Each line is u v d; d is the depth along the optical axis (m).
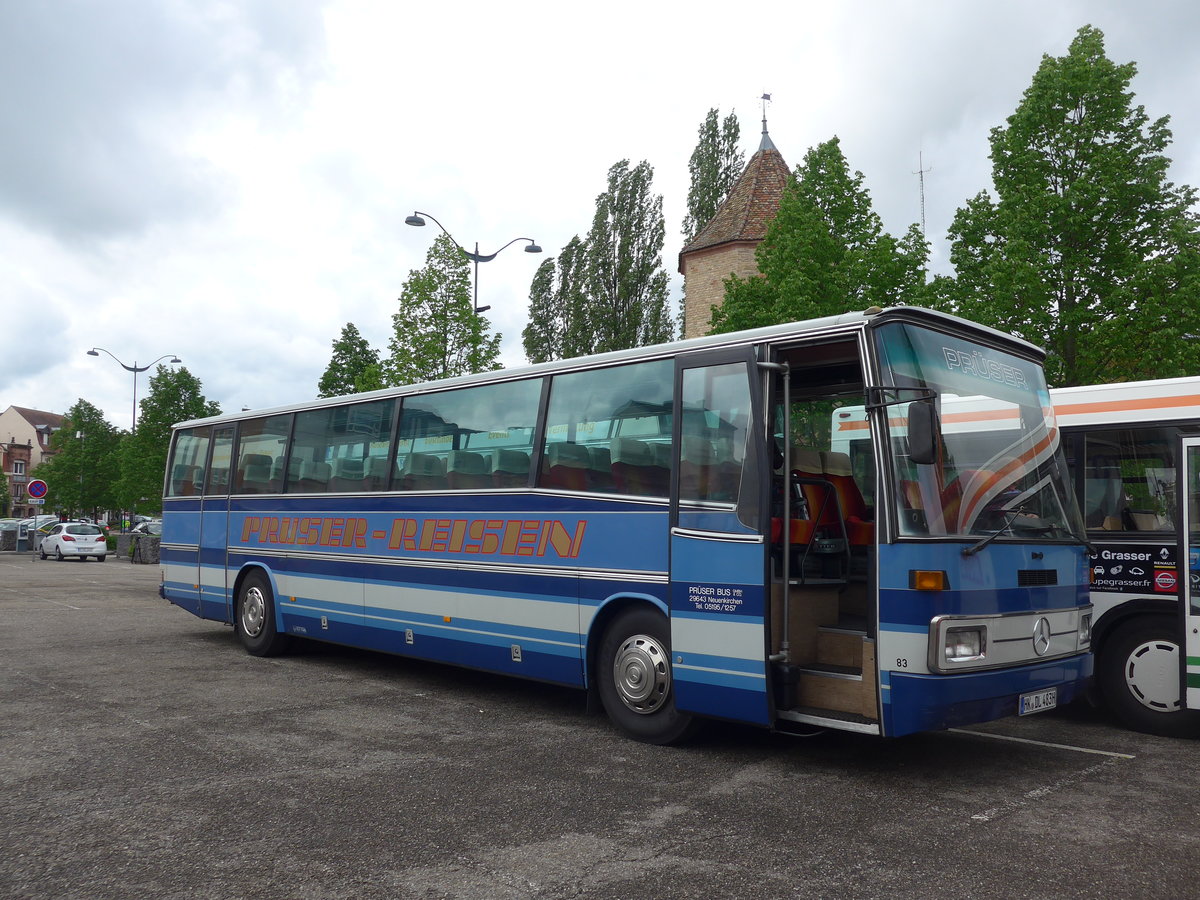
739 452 6.94
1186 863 4.87
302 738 7.50
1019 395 7.34
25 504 125.88
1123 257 18.80
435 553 9.55
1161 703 8.12
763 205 37.03
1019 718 8.85
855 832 5.32
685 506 7.22
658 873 4.66
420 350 26.59
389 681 10.34
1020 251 18.61
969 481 6.54
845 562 7.42
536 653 8.41
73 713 8.32
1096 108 19.02
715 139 51.69
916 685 5.96
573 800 5.89
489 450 9.13
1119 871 4.75
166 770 6.47
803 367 8.20
